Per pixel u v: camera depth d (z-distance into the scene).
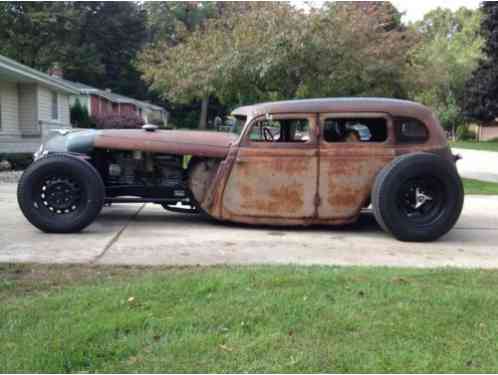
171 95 15.42
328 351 2.88
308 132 5.94
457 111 42.75
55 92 22.83
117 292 3.65
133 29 57.09
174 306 3.43
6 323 3.15
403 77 13.52
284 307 3.41
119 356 2.83
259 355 2.84
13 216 6.91
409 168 5.61
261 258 4.85
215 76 12.70
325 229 6.36
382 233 6.16
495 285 3.94
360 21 12.34
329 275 4.06
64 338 2.97
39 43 37.88
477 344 2.98
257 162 5.98
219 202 6.12
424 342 3.00
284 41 11.49
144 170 6.52
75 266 4.42
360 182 5.93
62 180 5.84
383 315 3.33
